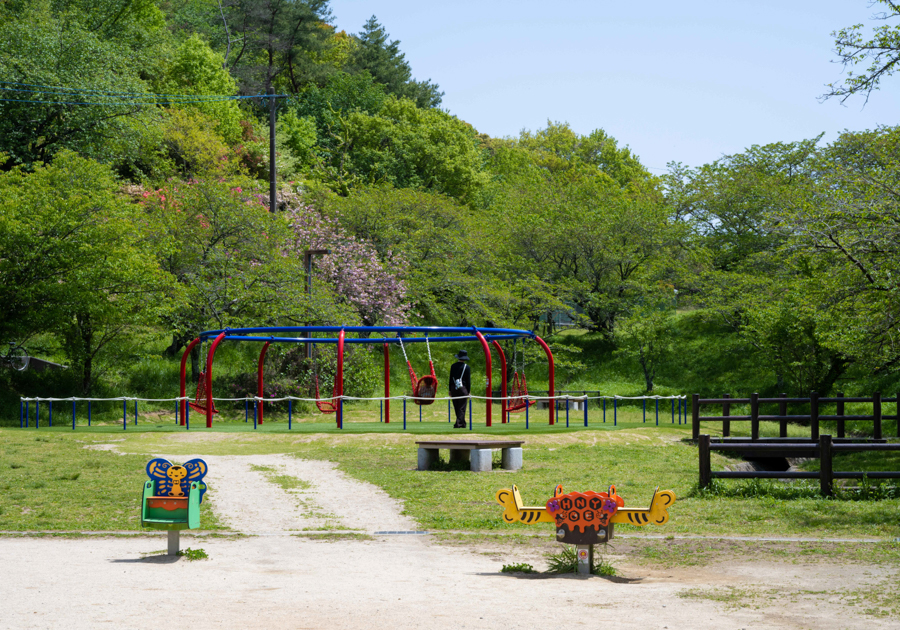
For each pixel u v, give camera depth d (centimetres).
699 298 3672
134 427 2152
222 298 2773
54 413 2389
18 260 2323
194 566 739
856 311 1812
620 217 3956
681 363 3744
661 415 2894
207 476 1356
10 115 3628
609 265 3931
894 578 680
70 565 736
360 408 2847
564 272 4038
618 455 1691
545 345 2330
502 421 2269
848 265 1725
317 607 564
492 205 5431
